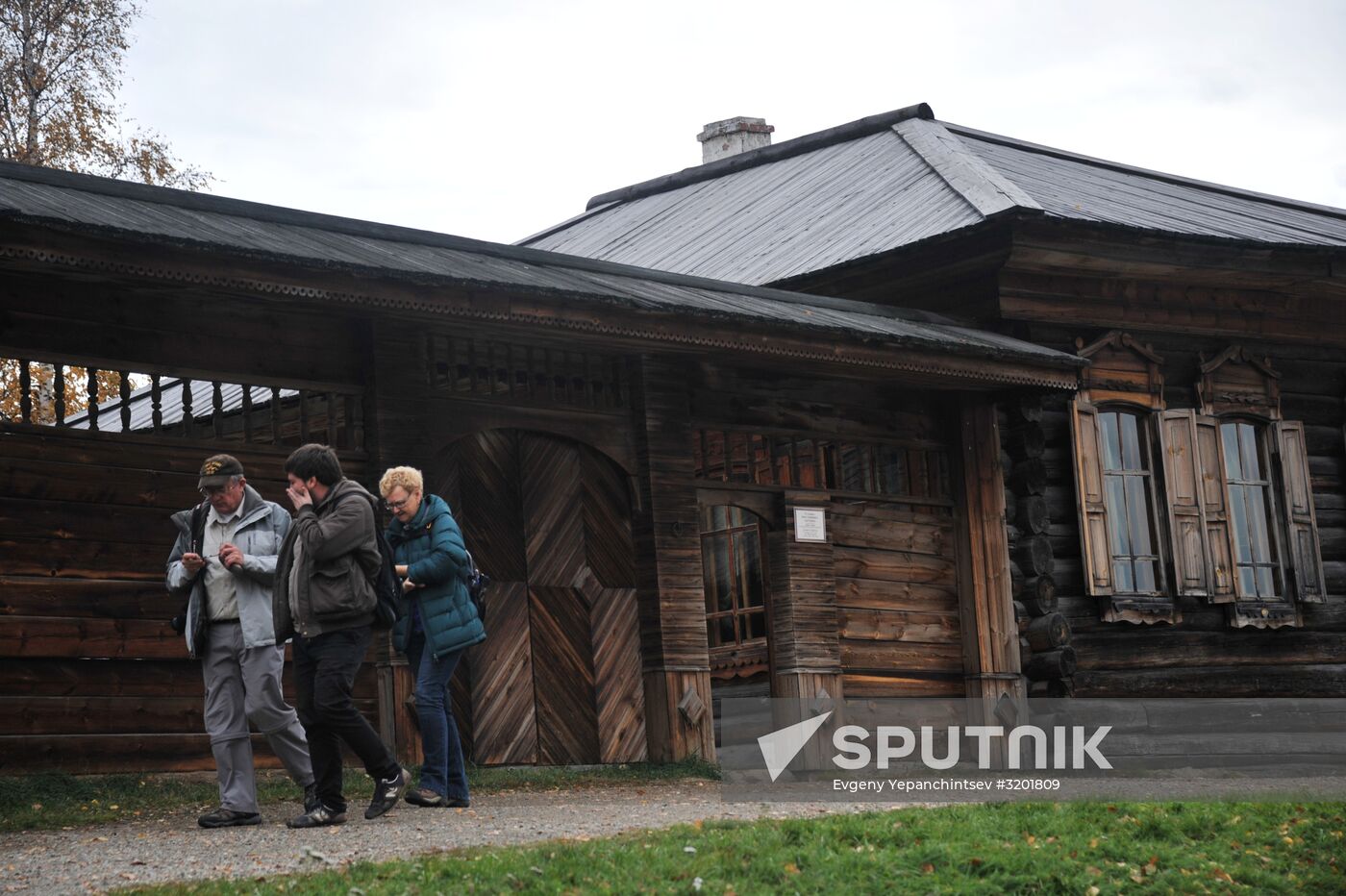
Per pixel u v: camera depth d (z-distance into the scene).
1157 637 14.11
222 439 8.98
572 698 10.41
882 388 12.56
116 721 8.45
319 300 8.62
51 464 8.35
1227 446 15.13
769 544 11.79
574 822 7.45
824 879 6.24
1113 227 13.31
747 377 11.70
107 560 8.48
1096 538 13.60
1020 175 15.47
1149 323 14.48
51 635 8.24
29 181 8.70
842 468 12.38
